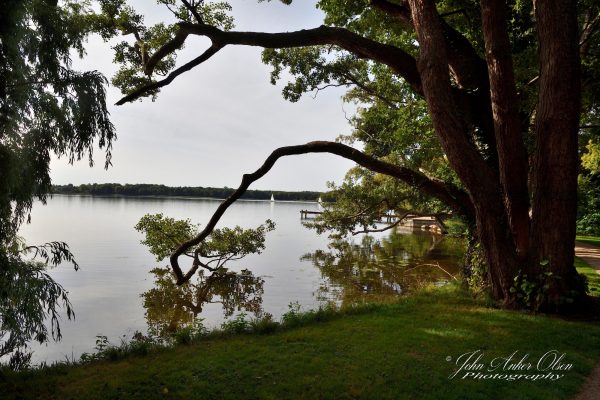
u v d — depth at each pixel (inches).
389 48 407.5
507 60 335.6
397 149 637.3
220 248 749.3
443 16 466.9
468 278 423.5
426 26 332.5
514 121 335.6
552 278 311.3
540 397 175.9
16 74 171.0
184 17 473.4
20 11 166.2
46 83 187.8
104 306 514.0
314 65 728.3
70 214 2198.6
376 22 550.3
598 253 717.3
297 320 298.5
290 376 194.9
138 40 479.5
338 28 411.5
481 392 180.7
